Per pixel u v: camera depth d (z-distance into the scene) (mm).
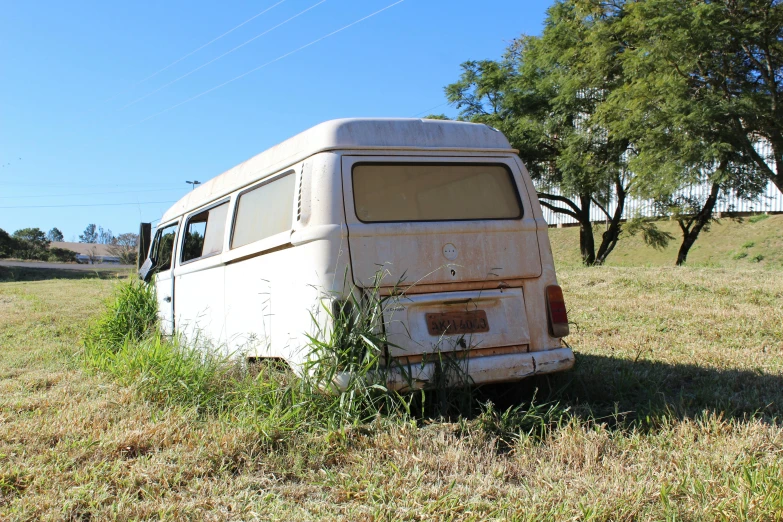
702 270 13812
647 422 4301
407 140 4820
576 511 3012
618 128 21547
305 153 4805
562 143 26984
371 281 4523
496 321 4785
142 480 3562
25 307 15078
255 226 5512
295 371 4680
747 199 20562
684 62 19891
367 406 4336
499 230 4879
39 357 7906
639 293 11406
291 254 4836
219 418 4465
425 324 4602
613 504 3059
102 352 7246
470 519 2980
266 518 3131
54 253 71250
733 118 19547
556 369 4832
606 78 24500
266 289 5223
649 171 20516
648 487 3240
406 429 4094
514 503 3143
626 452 3814
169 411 4652
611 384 5398
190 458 3816
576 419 4293
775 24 19500
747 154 19578
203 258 6594
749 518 2867
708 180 20609
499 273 4828
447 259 4703
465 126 5070
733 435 4020
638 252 36531
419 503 3188
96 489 3422
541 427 4238
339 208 4543
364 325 4379
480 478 3479
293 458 3848
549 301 4953
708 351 7020
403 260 4609
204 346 5781
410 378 4410
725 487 3139
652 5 19828
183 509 3195
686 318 9008
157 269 8164
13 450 4062
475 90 28266
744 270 13805
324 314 4449
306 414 4340
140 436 4141
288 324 4855
